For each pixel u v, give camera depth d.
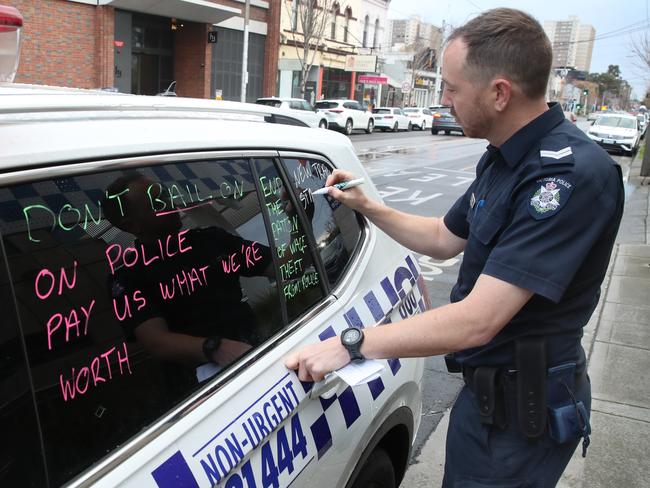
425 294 2.68
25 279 1.12
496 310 1.49
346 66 36.06
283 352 1.67
